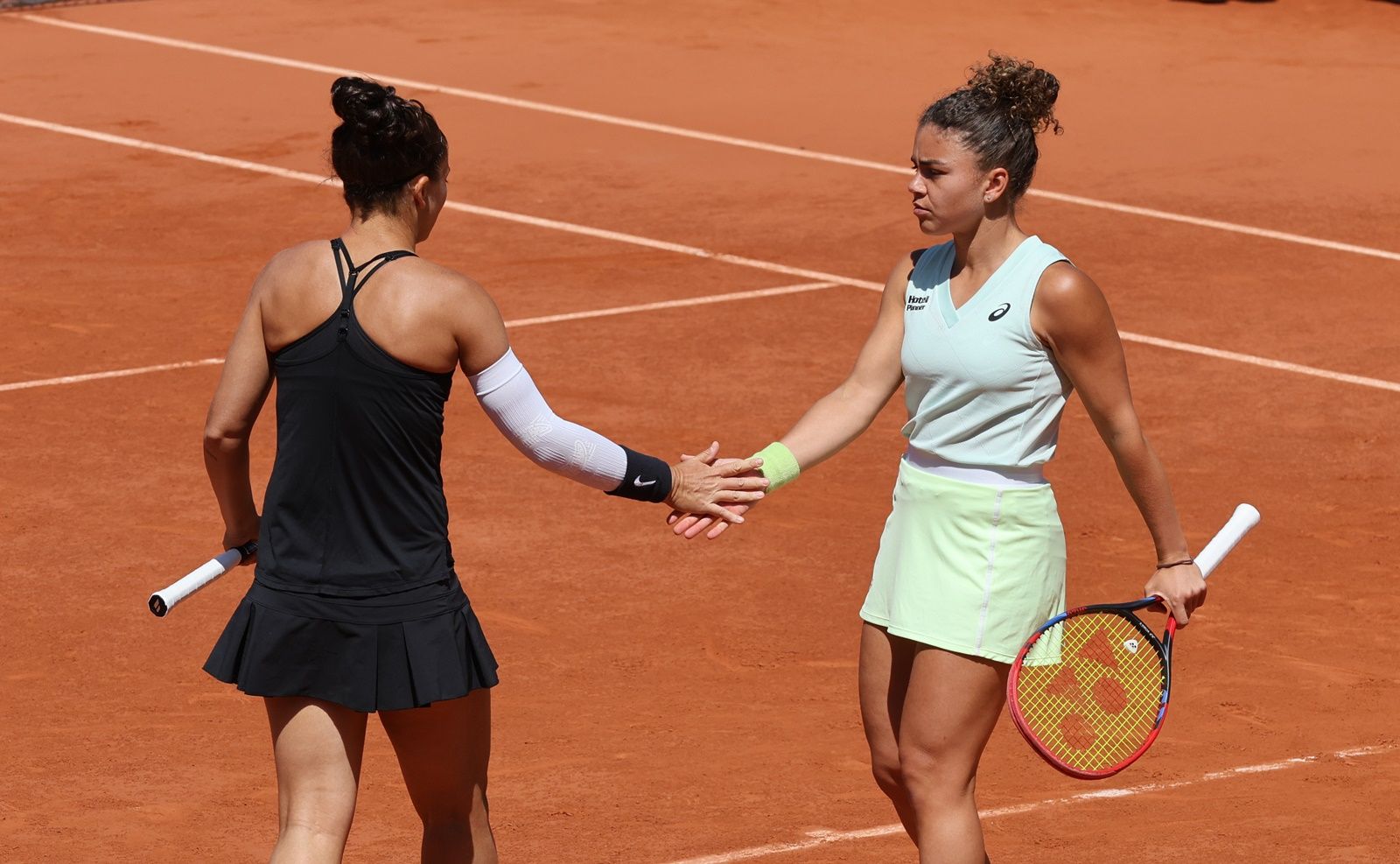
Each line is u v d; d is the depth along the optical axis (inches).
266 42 3294.8
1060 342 611.5
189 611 1119.0
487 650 597.3
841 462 1427.2
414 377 565.3
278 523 575.8
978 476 631.8
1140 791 882.1
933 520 637.9
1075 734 739.4
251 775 887.1
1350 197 2406.5
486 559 1211.9
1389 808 857.5
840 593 1168.2
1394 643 1096.2
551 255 2095.2
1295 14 3811.5
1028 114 613.6
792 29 3526.1
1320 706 1000.9
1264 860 794.2
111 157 2501.2
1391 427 1551.4
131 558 1205.1
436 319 568.7
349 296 565.0
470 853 617.0
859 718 974.4
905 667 657.6
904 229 2230.6
